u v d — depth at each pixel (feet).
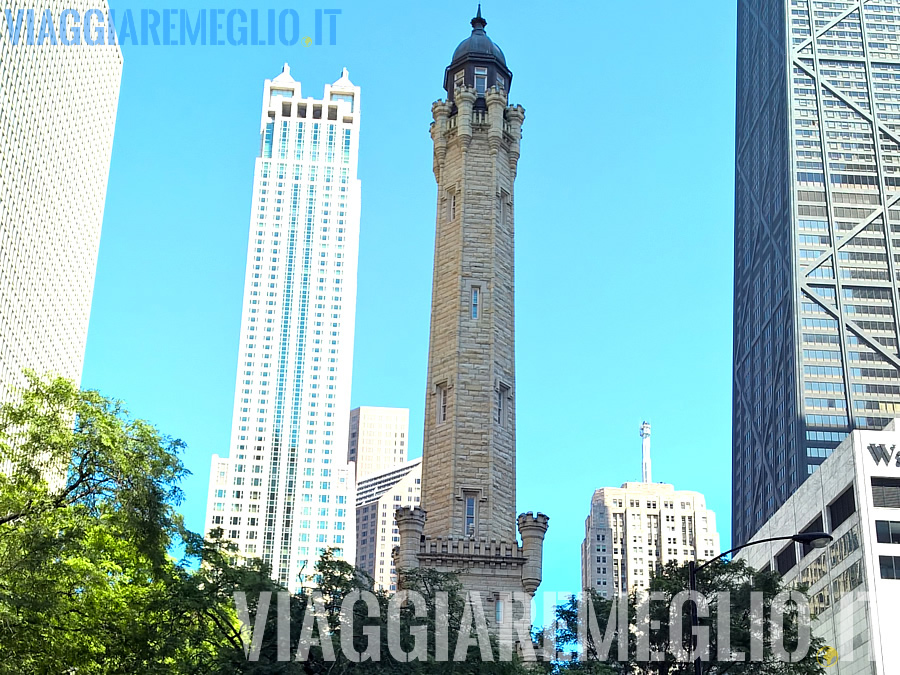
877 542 390.83
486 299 268.21
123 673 153.48
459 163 282.36
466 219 276.21
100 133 638.12
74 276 602.03
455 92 291.58
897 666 371.76
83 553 156.46
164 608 154.40
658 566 212.02
